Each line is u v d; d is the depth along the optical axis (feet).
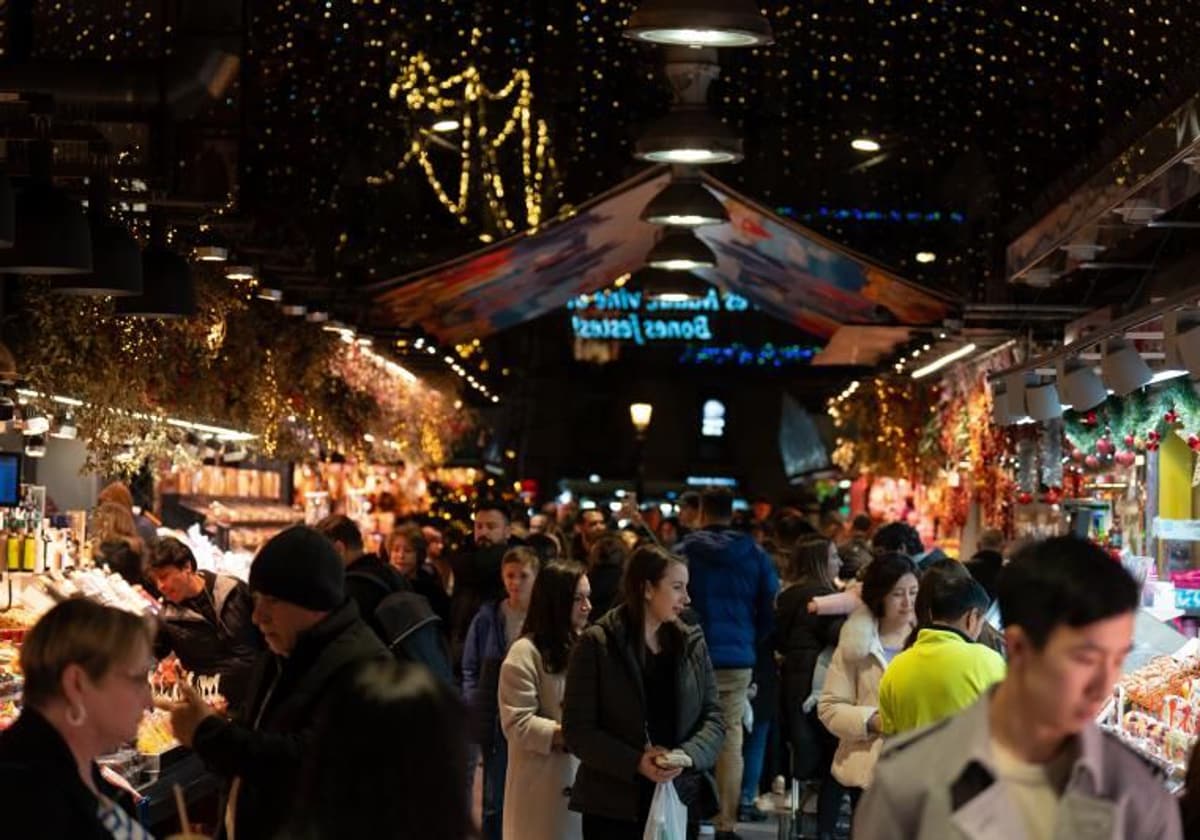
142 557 43.42
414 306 64.44
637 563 28.30
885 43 56.70
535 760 30.96
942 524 72.54
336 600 20.24
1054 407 43.21
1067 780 12.64
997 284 55.36
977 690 23.71
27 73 36.63
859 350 74.08
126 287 29.27
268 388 53.98
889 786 12.95
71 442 49.52
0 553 36.68
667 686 28.43
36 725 15.78
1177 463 44.37
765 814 47.26
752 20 30.32
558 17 57.62
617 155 58.13
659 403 162.50
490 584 44.01
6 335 38.52
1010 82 55.47
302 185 52.54
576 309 140.05
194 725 19.52
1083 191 38.60
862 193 56.90
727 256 67.46
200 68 36.83
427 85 57.00
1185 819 14.98
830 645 38.99
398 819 11.78
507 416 141.08
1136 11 47.14
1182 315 30.99
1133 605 12.44
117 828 15.80
